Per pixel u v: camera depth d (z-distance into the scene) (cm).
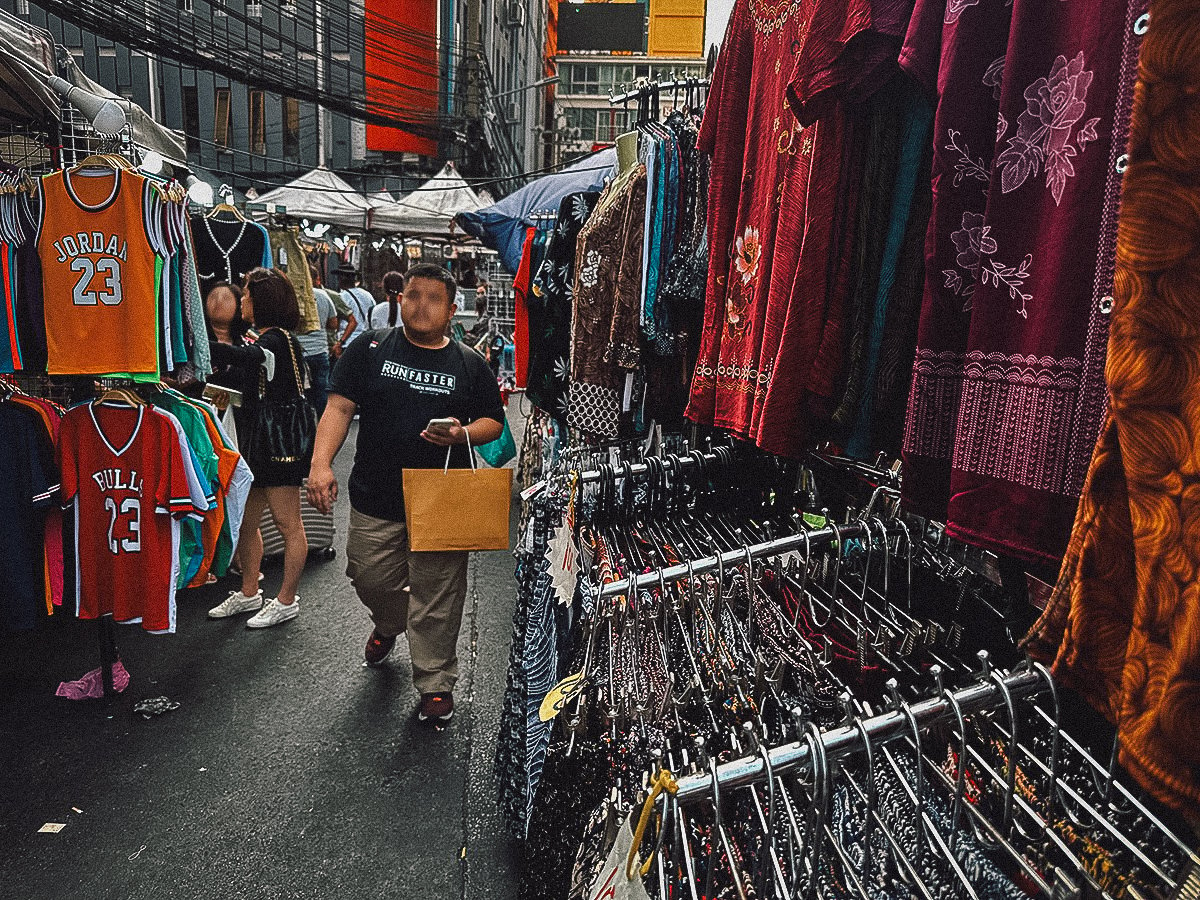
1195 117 57
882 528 137
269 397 414
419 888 235
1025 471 89
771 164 150
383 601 343
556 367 315
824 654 125
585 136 4741
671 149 220
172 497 315
